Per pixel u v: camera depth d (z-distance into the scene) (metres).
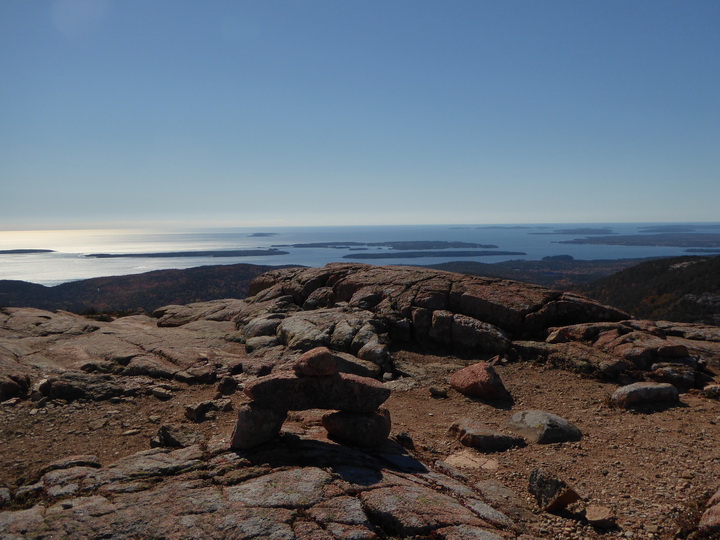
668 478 6.73
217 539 4.71
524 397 10.83
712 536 5.08
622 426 8.89
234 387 10.98
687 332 14.64
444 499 5.74
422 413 10.01
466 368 11.70
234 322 18.33
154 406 9.97
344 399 7.26
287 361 12.76
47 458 7.48
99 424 8.93
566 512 5.90
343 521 5.02
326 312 16.31
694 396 10.55
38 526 5.03
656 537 5.32
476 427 8.52
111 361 12.61
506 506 6.02
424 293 16.30
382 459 6.96
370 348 13.02
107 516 5.17
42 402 9.98
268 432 6.95
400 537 4.95
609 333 13.22
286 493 5.54
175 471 6.34
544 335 14.28
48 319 17.84
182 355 13.12
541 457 7.62
